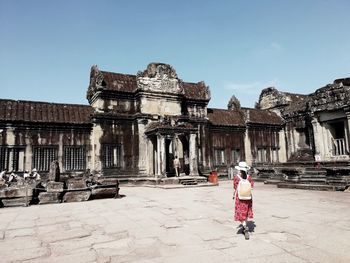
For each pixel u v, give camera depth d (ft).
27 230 28.81
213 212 35.63
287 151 107.76
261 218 31.22
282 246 21.62
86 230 28.17
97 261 19.58
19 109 75.20
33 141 74.54
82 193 50.16
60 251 21.95
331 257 19.08
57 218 34.60
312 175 63.26
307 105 99.09
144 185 78.23
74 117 80.74
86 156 80.79
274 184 74.08
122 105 88.02
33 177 67.51
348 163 68.95
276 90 125.18
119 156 84.17
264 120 115.03
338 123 83.61
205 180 80.28
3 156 70.74
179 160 90.94
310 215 32.14
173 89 93.71
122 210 38.70
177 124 84.43
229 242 22.95
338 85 78.74
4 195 44.73
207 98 102.17
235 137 108.88
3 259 20.45
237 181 25.02
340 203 39.93
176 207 39.81
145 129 87.45
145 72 90.02
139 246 22.66
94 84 88.22
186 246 22.26
